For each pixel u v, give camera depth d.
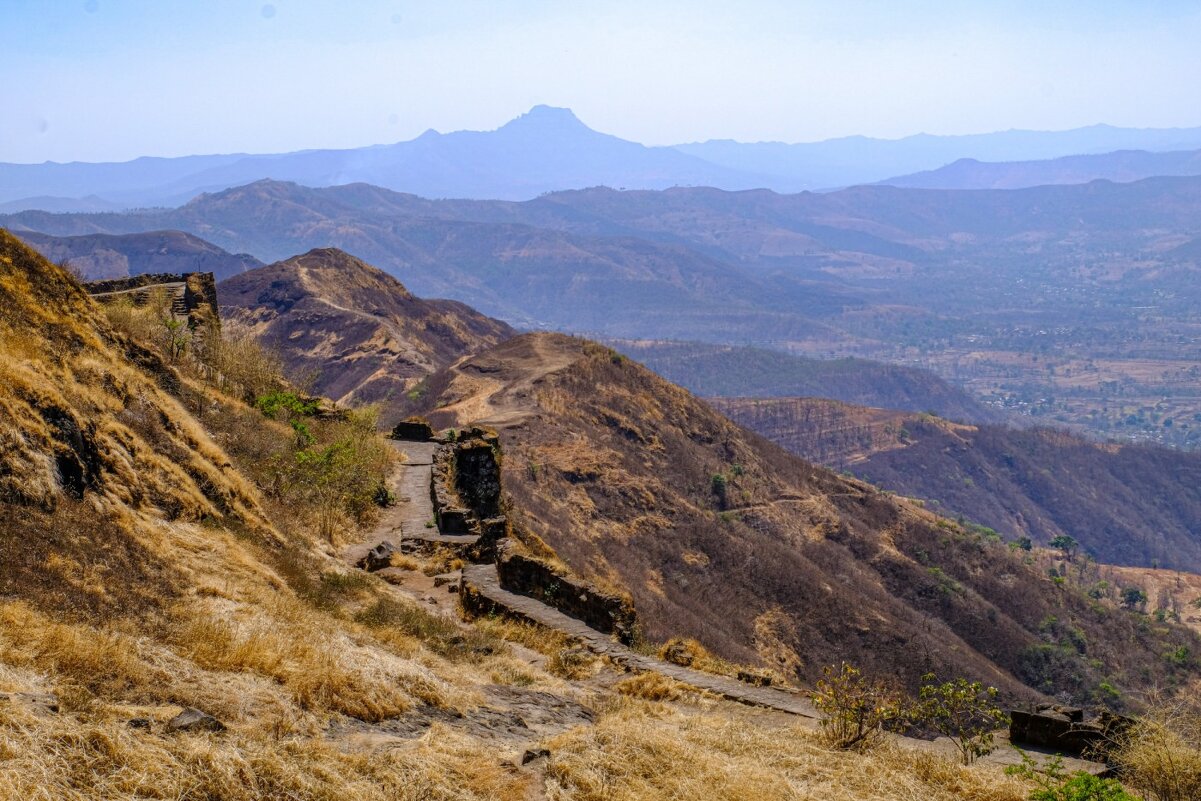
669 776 8.69
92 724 6.82
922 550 107.31
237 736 7.44
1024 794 8.83
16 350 13.66
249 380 31.58
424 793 7.52
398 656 11.81
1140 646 104.69
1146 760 9.04
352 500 23.50
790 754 9.84
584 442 92.81
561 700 11.40
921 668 76.00
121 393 15.62
